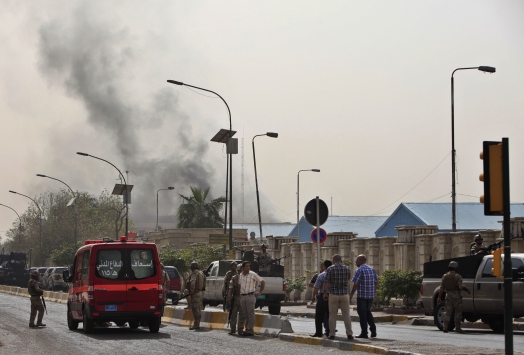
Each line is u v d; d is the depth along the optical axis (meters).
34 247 116.94
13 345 19.25
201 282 24.31
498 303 21.44
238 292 21.70
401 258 35.44
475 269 22.27
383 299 32.78
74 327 24.78
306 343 18.72
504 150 10.49
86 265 23.09
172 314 27.83
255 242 56.00
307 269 44.03
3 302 45.00
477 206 57.53
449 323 22.00
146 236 82.94
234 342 19.45
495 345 17.48
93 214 119.00
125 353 17.14
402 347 15.84
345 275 18.33
